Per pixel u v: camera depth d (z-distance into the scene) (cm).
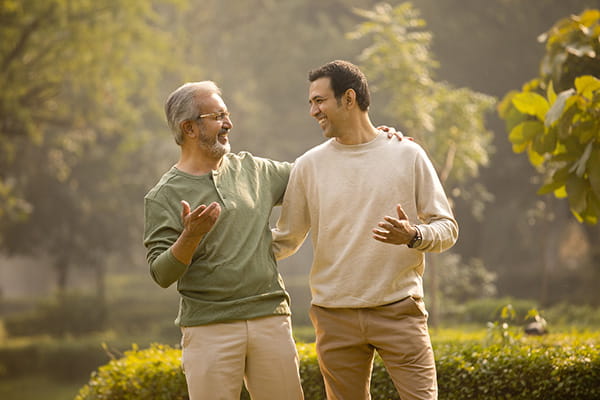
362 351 482
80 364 2462
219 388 448
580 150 652
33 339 3166
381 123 3009
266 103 3578
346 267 471
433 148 1475
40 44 2212
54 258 3997
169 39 2600
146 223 464
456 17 3144
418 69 1405
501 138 3111
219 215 451
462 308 1764
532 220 2194
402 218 427
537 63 3155
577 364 600
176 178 467
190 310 460
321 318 486
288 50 3409
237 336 453
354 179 474
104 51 2252
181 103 467
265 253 469
